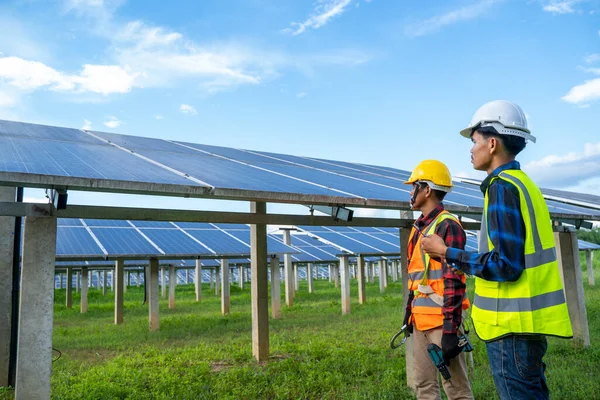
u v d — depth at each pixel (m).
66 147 5.97
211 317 15.41
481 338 2.76
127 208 5.18
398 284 31.38
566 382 6.17
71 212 4.81
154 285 13.16
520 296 2.58
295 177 6.54
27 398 4.19
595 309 13.45
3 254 6.86
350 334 10.86
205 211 5.82
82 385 6.61
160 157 6.41
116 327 13.81
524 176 2.76
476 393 5.78
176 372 7.62
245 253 14.59
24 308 4.23
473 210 6.30
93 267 21.08
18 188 7.56
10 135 6.30
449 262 2.83
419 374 3.85
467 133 3.16
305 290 29.97
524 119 2.95
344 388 6.31
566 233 8.80
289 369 7.31
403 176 10.08
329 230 22.36
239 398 6.14
